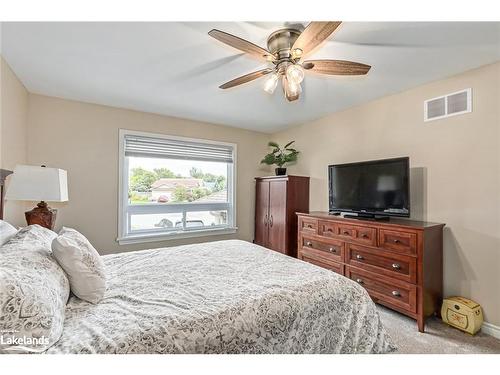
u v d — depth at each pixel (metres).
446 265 2.28
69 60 2.05
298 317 1.27
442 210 2.33
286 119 3.72
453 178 2.26
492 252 2.03
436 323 2.15
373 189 2.61
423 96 2.49
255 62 2.08
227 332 1.08
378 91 2.66
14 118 2.31
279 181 3.76
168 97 2.87
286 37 1.65
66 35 1.70
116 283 1.47
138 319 1.05
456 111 2.24
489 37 1.69
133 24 1.59
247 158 4.36
